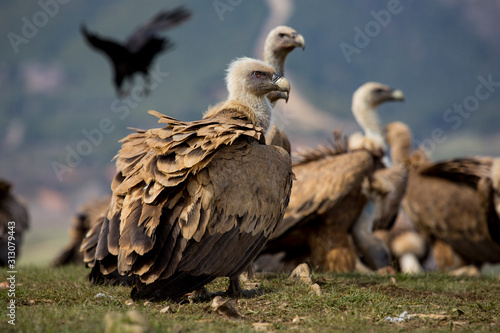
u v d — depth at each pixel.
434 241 16.09
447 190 15.35
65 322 5.90
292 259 12.57
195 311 6.84
